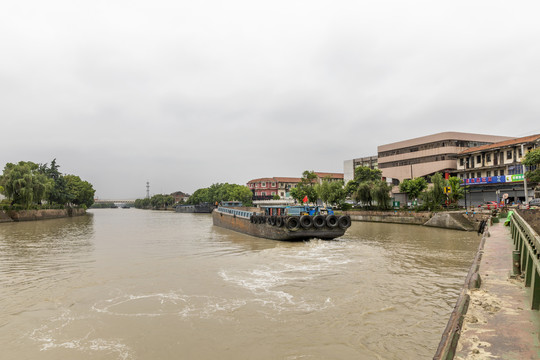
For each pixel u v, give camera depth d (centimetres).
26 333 851
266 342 779
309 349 740
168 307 1025
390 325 857
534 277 616
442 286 1202
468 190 4531
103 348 765
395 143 6012
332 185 5312
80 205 8575
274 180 9069
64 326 891
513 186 4050
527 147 3909
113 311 998
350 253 1916
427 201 3981
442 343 494
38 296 1155
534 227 1723
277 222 2461
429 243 2314
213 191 9338
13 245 2434
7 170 5253
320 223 2406
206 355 726
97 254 2011
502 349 468
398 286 1206
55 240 2755
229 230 3709
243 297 1108
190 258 1853
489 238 1608
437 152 5219
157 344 781
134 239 2822
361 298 1073
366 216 4566
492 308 626
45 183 6212
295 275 1395
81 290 1223
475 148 4725
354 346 747
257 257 1834
